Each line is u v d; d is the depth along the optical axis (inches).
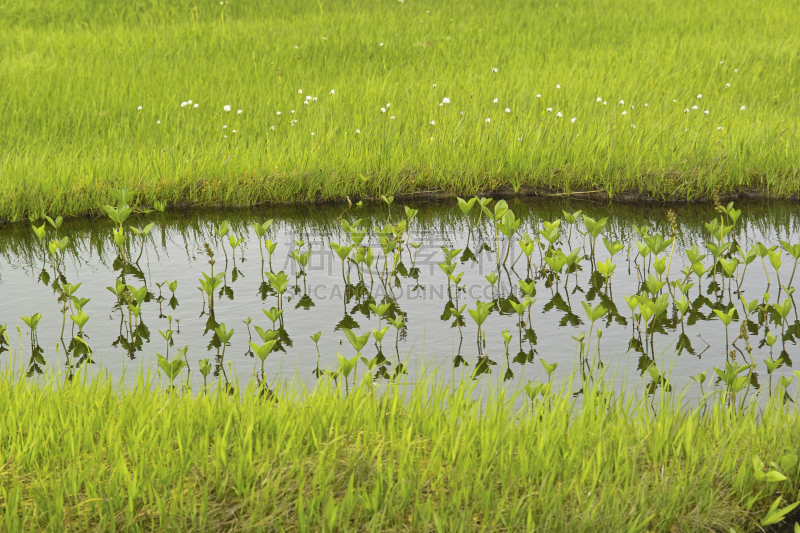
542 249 282.0
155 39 660.7
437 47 626.2
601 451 145.3
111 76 537.3
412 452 145.6
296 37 657.0
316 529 127.8
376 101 478.9
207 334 230.2
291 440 145.9
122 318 241.9
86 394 169.6
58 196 342.3
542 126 419.5
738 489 139.3
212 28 708.7
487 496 131.3
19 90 492.1
